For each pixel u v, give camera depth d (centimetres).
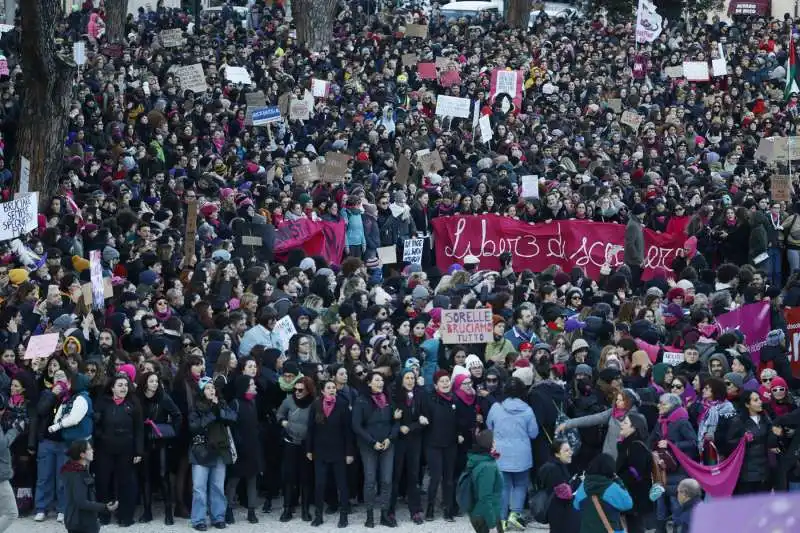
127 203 2822
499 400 1839
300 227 2884
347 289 2364
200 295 2175
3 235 2206
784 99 4506
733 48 5272
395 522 1825
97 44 4862
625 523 1670
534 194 3181
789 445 1712
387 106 3856
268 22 5491
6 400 1814
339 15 5903
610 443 1678
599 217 3234
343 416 1812
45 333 1845
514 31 5325
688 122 4434
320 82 4000
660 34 5403
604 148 3919
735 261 3194
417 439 1842
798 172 3928
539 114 4209
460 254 3131
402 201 3050
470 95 4212
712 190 3578
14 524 1778
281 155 3434
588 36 5428
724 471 1705
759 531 642
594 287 2578
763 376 1867
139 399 1789
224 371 1823
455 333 1986
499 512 1620
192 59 4153
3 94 3350
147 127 3466
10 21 5494
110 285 2095
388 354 1855
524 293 2355
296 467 1856
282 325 2036
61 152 2855
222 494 1800
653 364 1977
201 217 2808
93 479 1658
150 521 1827
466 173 3391
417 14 5834
